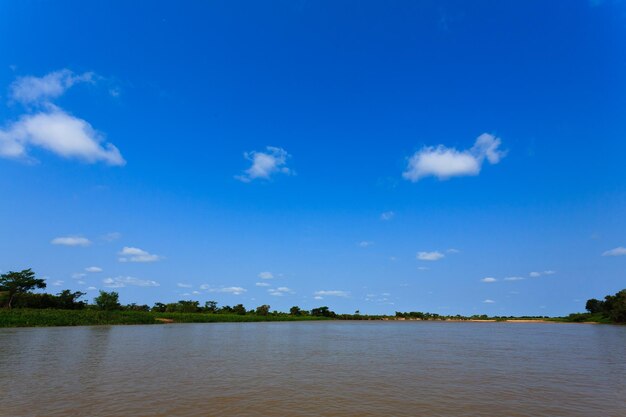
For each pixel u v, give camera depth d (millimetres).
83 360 36219
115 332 76875
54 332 74000
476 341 67562
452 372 31672
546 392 23891
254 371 31328
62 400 20625
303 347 52969
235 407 19578
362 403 20656
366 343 61719
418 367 34562
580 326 144250
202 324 128750
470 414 18812
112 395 21891
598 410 19766
